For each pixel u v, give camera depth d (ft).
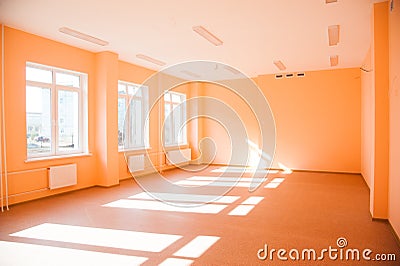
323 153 27.96
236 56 22.75
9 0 12.84
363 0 12.91
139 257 9.67
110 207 15.89
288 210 15.20
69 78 20.10
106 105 20.94
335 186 21.47
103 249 10.31
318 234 11.71
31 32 16.90
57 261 9.36
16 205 16.08
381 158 13.12
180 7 13.62
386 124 12.92
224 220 13.60
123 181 23.72
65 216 14.19
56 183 18.03
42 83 18.11
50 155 18.54
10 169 15.89
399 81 11.02
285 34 17.47
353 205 16.14
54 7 13.60
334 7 13.66
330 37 18.01
